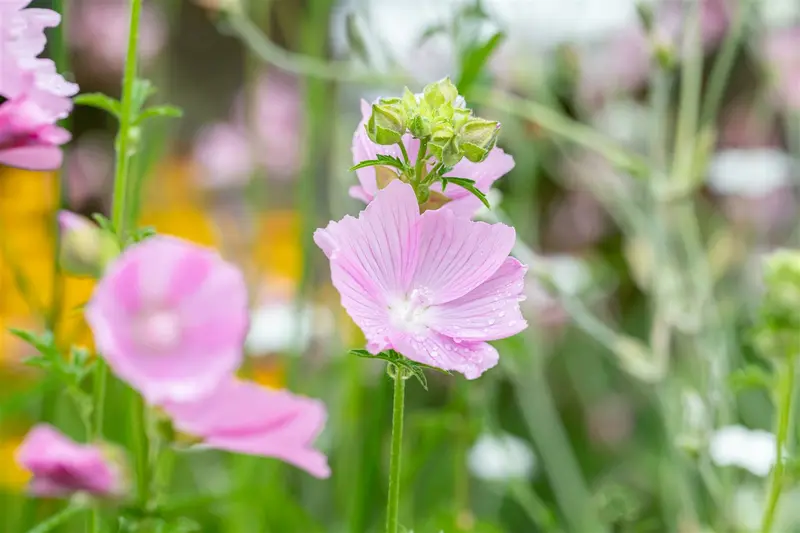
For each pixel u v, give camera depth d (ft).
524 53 4.38
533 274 3.68
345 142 4.02
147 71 4.48
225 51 5.72
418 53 4.13
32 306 3.02
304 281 3.47
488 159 2.43
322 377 4.16
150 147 3.46
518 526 4.40
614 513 3.53
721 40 5.41
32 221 3.73
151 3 4.45
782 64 4.87
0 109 2.32
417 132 2.33
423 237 2.35
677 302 3.59
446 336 2.33
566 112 5.33
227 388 2.18
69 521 3.05
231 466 3.53
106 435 3.01
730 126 5.86
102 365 2.36
